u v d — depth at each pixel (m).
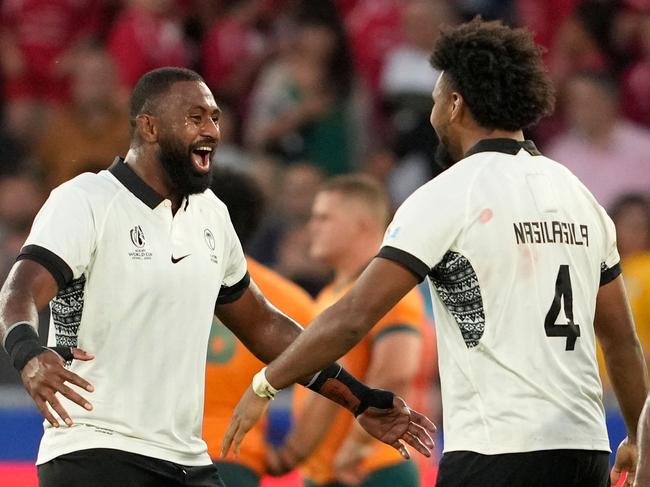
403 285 15.76
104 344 16.34
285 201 36.47
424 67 40.31
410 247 15.70
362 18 42.19
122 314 16.33
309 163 40.03
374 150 40.34
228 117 40.50
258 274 20.95
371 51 41.62
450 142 16.66
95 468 16.16
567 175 16.47
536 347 15.58
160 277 16.50
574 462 15.58
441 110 16.61
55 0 42.03
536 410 15.48
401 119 39.72
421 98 39.75
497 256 15.62
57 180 36.75
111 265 16.34
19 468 26.06
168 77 16.94
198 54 42.16
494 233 15.65
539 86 16.31
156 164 16.84
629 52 43.84
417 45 40.62
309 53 41.03
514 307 15.60
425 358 23.11
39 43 41.78
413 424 17.95
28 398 26.88
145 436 16.38
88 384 14.95
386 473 21.91
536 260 15.73
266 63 41.94
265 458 20.92
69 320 16.45
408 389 21.78
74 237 16.03
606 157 40.03
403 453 18.02
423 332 22.05
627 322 17.05
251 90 41.59
